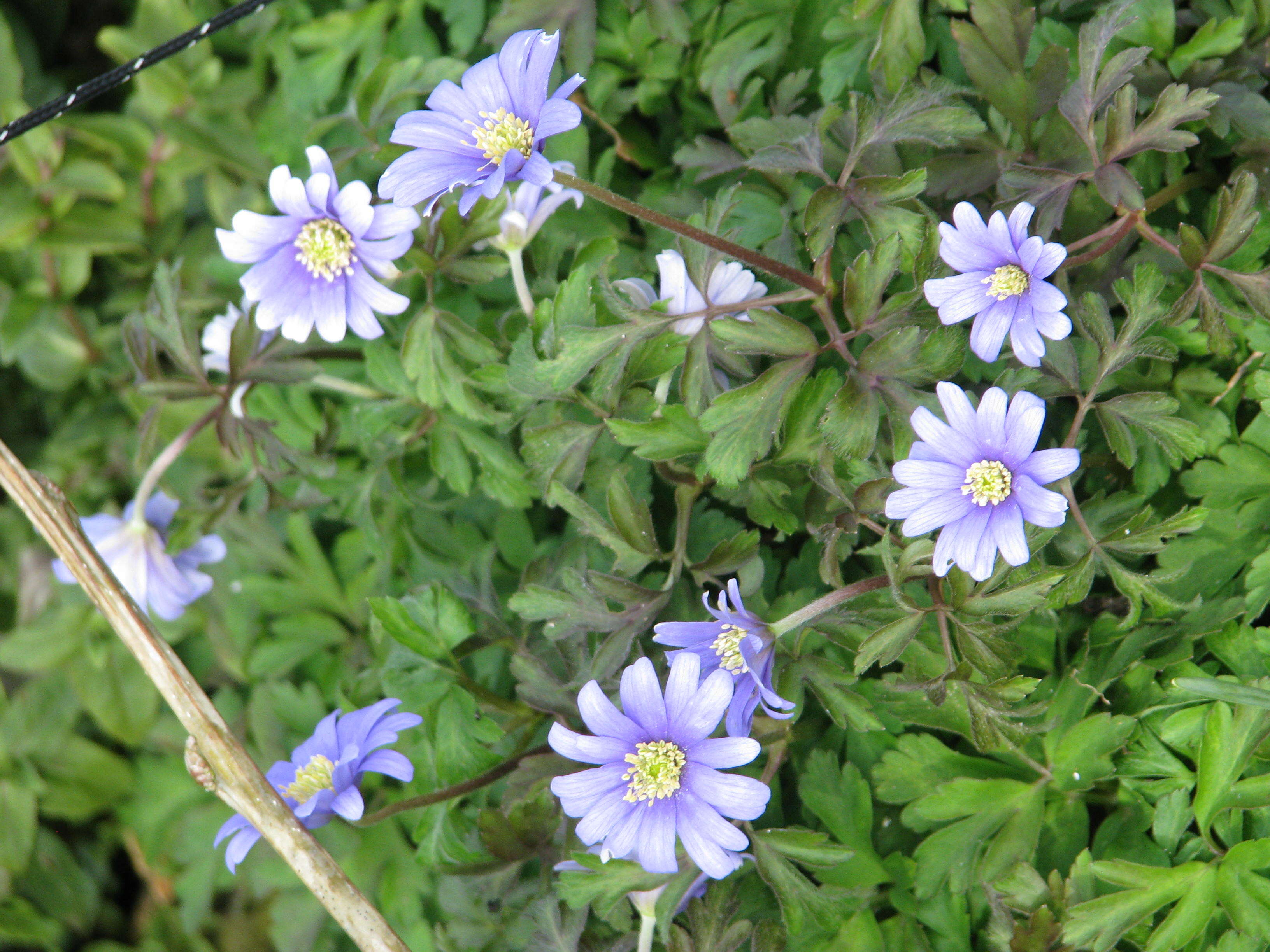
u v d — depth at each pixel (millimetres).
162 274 374
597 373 339
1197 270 328
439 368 363
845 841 345
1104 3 357
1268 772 328
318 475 382
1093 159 333
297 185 325
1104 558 322
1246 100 344
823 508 344
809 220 333
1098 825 347
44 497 333
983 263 309
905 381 321
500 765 350
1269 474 338
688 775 304
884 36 357
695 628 311
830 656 346
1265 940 322
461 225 354
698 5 388
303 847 324
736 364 342
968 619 313
